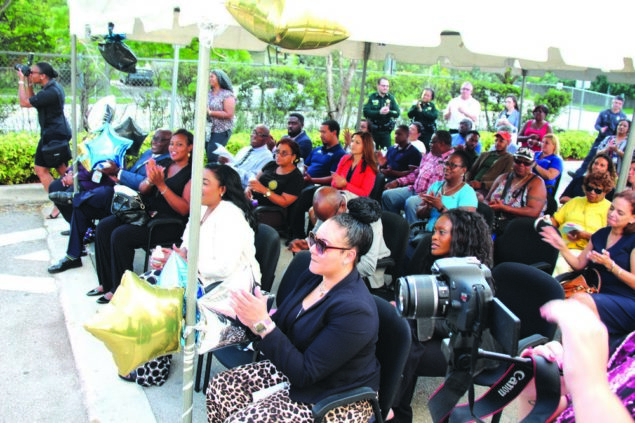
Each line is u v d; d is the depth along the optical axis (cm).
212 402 239
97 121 479
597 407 83
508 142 564
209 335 231
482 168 579
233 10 189
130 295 227
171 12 281
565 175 1084
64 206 504
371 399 207
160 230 407
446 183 427
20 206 678
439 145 539
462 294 148
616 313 310
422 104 856
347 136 688
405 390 258
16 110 941
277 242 315
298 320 227
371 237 222
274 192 502
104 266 412
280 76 1182
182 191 405
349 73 1184
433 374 259
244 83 1150
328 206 331
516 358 152
